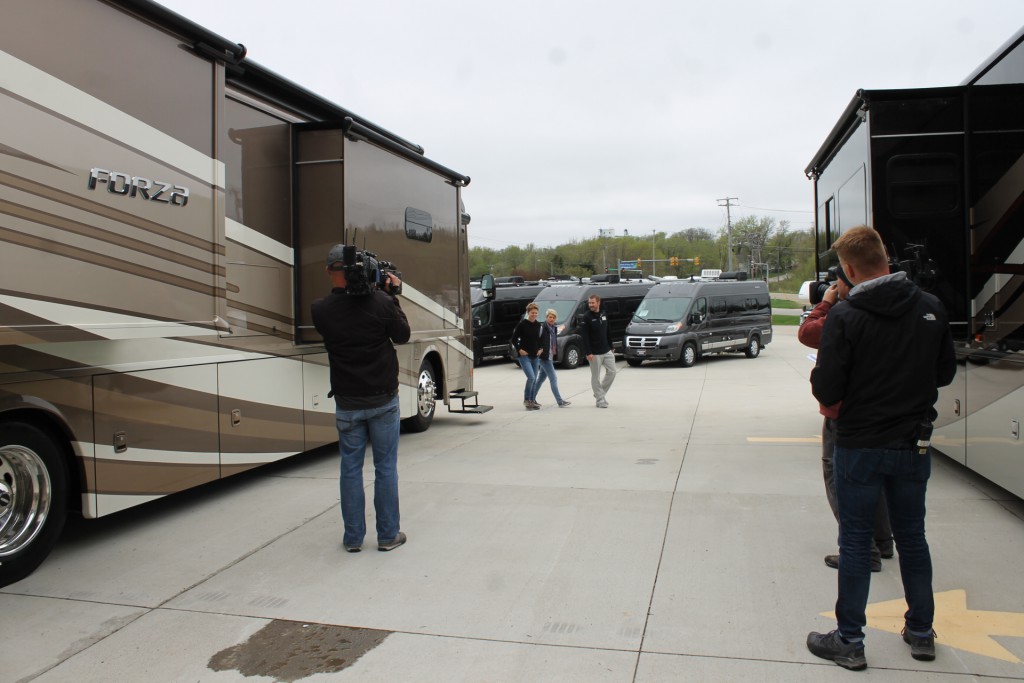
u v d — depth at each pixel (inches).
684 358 807.7
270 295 265.4
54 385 181.6
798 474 279.4
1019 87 229.5
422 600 169.5
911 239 275.6
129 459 203.0
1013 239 236.5
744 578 178.2
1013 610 158.9
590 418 445.1
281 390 265.4
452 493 258.8
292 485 274.8
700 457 314.2
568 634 151.3
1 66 152.9
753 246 3631.9
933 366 131.9
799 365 821.2
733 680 131.9
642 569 185.2
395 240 331.0
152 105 187.0
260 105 259.9
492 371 800.9
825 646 138.3
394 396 203.6
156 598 172.6
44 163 160.7
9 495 179.0
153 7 183.9
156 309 186.9
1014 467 210.2
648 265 3698.3
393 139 327.6
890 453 131.6
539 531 216.1
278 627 157.1
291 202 278.4
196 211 199.6
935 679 130.7
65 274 164.4
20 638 152.8
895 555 188.9
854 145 308.0
